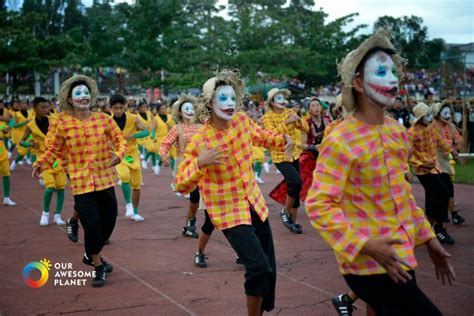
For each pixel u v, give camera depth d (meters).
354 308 4.90
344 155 3.13
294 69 29.23
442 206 7.84
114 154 6.26
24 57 30.27
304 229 8.90
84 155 6.19
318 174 3.19
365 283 3.20
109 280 6.23
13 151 23.39
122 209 10.66
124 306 5.40
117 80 38.75
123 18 36.66
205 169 4.80
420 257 7.15
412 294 3.10
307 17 31.80
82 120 6.29
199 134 4.88
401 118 15.83
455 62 20.67
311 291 5.80
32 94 36.91
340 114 7.71
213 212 4.79
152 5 34.41
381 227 3.16
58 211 9.28
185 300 5.55
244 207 4.76
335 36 30.61
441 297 5.57
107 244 7.90
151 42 34.00
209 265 6.81
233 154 4.84
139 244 7.90
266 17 30.55
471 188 13.38
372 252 2.97
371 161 3.15
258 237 4.82
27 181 14.70
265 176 15.88
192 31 34.75
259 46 29.80
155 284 6.07
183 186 4.46
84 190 6.07
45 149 6.50
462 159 17.77
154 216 10.01
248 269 4.48
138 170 9.39
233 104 4.80
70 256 7.23
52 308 5.36
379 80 3.21
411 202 3.34
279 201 8.85
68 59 31.17
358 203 3.18
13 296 5.71
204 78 29.36
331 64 30.05
